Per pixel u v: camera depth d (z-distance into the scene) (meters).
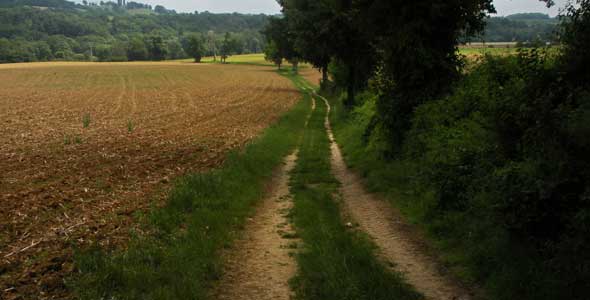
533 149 7.66
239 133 25.91
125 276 6.96
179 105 44.25
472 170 10.12
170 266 7.51
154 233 9.11
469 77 15.42
